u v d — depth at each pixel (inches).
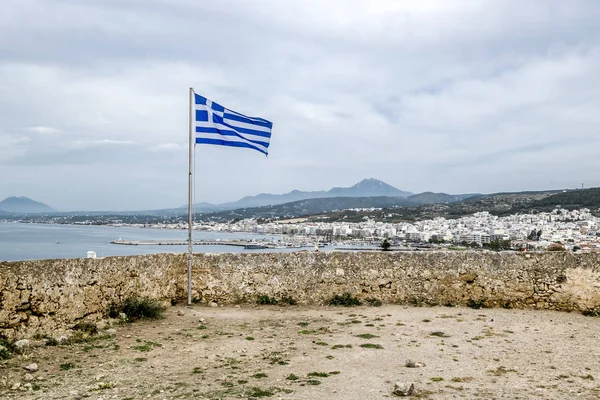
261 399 225.3
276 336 369.7
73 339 342.0
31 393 234.1
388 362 296.4
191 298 510.6
